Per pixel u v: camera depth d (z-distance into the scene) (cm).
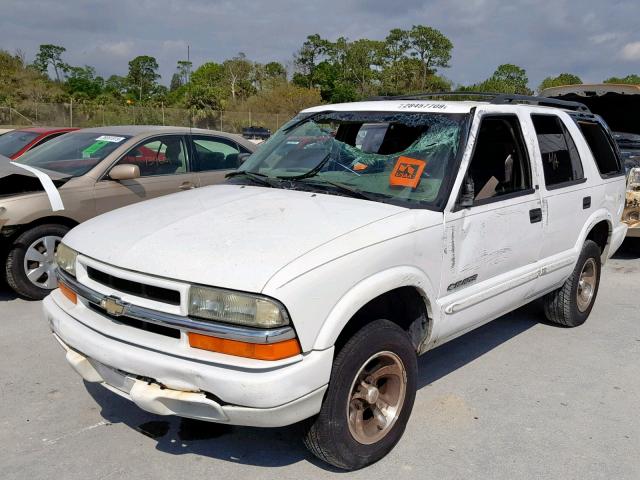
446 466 331
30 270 576
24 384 416
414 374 340
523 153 429
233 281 270
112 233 325
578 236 498
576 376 452
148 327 293
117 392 308
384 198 359
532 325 559
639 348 510
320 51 8325
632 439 364
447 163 366
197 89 5059
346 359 295
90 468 323
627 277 745
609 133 575
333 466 328
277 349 266
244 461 332
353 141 421
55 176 595
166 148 687
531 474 326
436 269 344
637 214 771
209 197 374
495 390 425
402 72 7644
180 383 275
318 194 369
